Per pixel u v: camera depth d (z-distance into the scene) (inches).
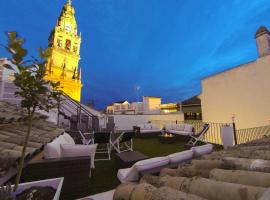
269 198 26.9
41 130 145.9
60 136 153.7
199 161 66.4
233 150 93.4
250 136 243.1
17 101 234.2
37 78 51.6
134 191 40.4
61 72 965.2
